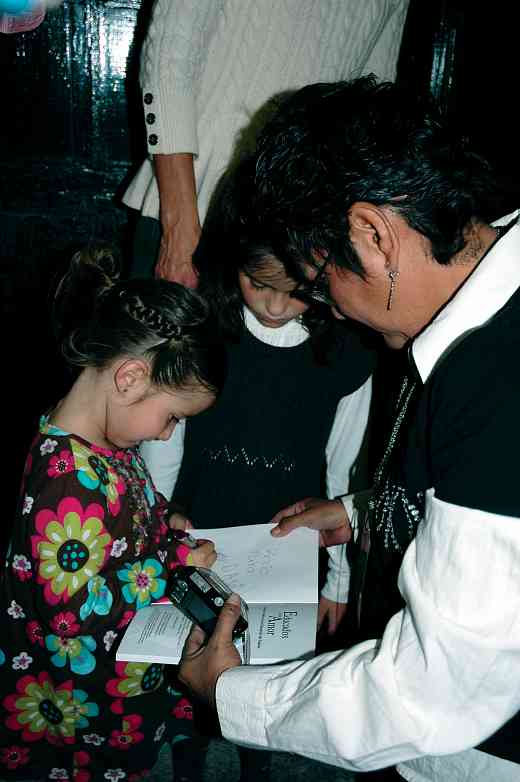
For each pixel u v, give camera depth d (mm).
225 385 1448
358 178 795
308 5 1455
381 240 811
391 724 775
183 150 1510
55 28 2338
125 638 1132
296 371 1438
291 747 883
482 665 718
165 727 1398
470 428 746
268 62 1504
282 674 921
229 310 1356
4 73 2381
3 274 2627
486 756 876
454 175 792
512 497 693
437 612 728
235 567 1296
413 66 2424
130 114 2463
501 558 693
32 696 1337
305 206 834
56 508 1178
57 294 1293
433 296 863
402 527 957
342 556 1545
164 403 1226
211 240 1311
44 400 2760
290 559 1304
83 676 1247
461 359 778
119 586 1223
